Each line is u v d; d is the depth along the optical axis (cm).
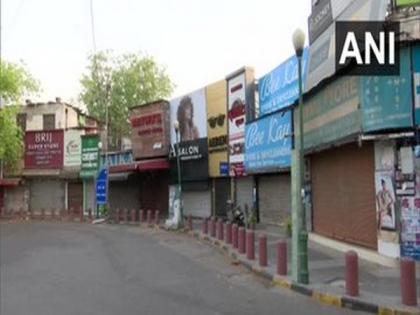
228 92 2948
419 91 1319
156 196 3872
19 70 4403
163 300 1097
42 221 3847
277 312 984
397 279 1205
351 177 1689
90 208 4088
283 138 2222
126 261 1700
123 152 4122
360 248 1591
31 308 1034
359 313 977
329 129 1675
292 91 2227
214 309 1009
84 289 1234
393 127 1334
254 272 1422
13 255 1906
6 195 4616
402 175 1372
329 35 1741
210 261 1673
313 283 1195
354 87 1455
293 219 1258
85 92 5656
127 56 6300
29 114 4897
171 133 3581
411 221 1352
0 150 4297
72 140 4416
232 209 2747
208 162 3164
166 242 2241
